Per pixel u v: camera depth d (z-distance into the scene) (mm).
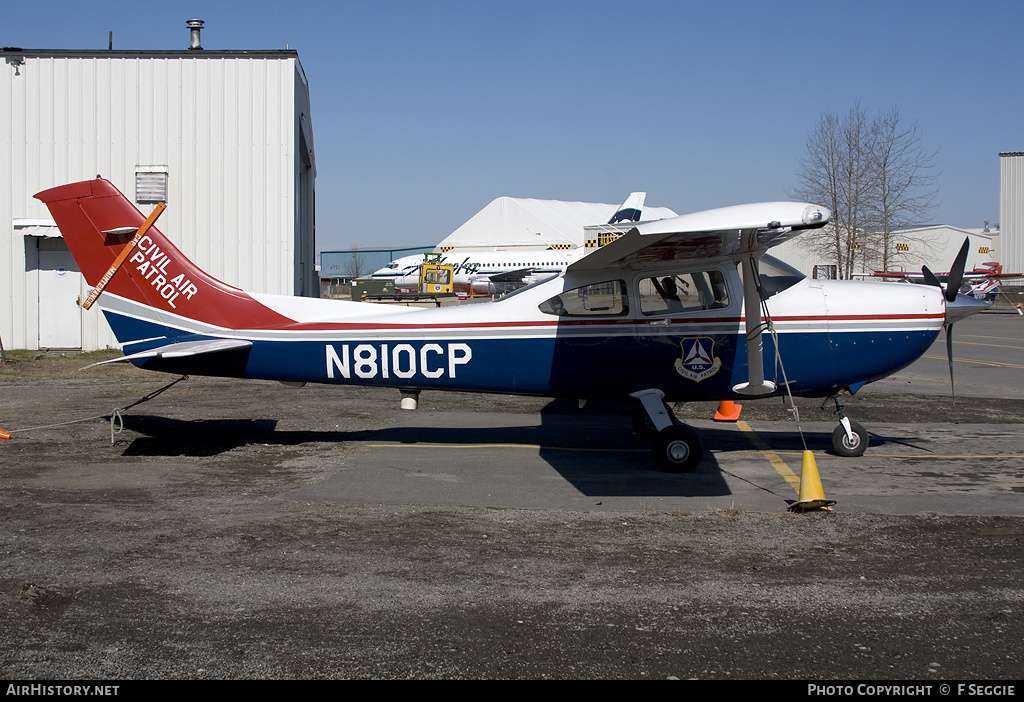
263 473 6582
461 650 3361
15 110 14477
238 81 14523
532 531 5012
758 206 5062
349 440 8031
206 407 10039
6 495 5785
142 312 7441
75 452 7336
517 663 3248
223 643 3422
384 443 7898
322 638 3471
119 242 7391
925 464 6992
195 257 14664
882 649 3387
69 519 5195
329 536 4879
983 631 3559
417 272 72062
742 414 9812
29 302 14945
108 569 4285
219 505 5566
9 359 13945
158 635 3498
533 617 3697
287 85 14523
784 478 6469
